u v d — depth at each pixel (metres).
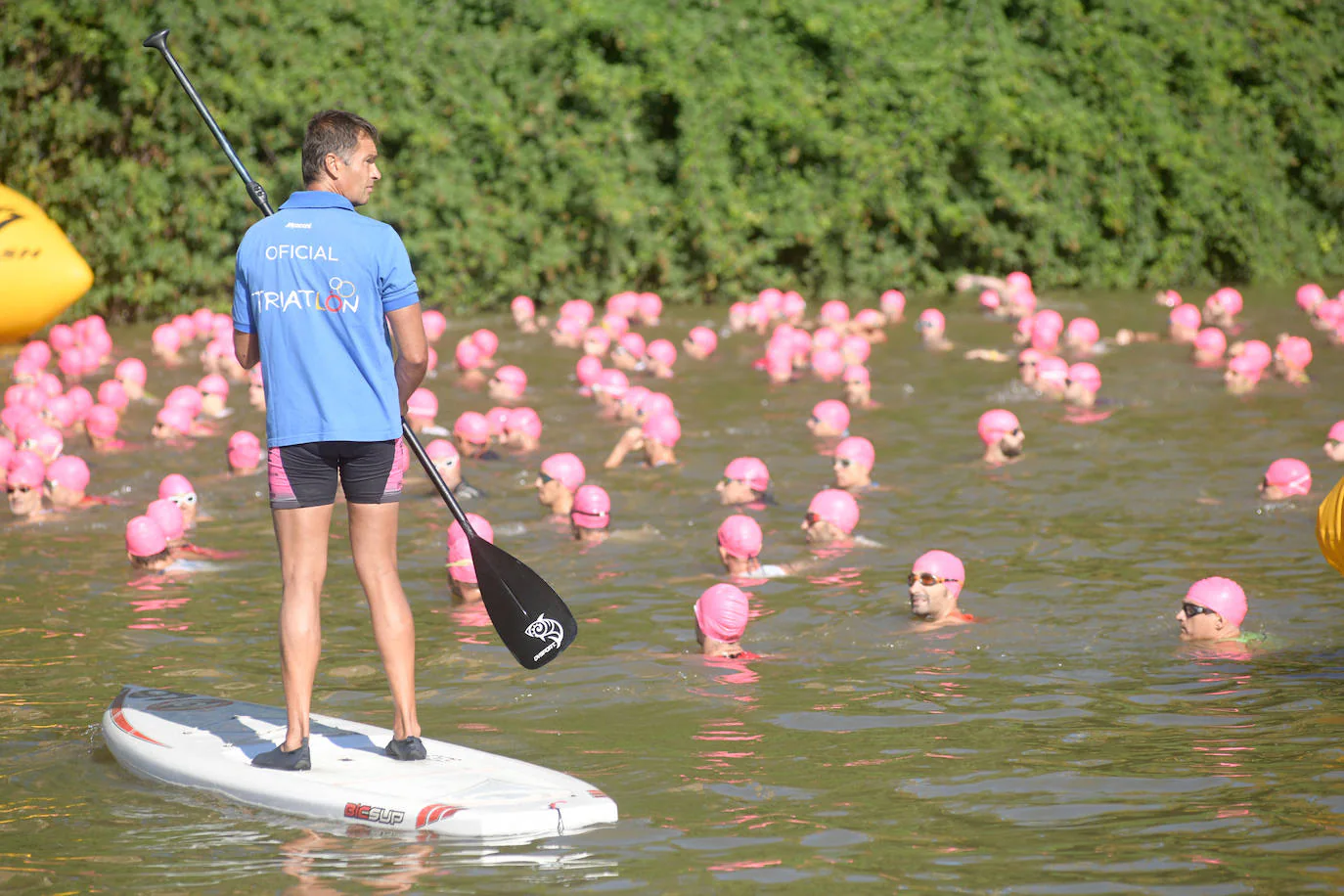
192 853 16.50
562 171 73.94
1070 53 78.06
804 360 58.50
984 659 24.59
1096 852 15.94
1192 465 39.72
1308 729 20.34
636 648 25.67
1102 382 52.56
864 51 75.88
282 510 18.03
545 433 46.09
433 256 72.69
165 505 32.81
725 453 42.78
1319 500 35.44
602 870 15.78
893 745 20.14
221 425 47.78
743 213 75.00
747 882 15.35
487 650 25.61
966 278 77.88
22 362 53.09
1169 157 77.94
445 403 51.34
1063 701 22.11
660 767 19.44
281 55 70.00
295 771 18.44
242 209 70.75
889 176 75.75
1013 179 77.56
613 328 64.19
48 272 32.00
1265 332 64.00
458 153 72.94
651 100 76.19
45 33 67.00
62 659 25.20
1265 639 25.33
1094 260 79.38
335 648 25.81
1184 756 19.30
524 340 65.62
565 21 73.12
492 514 36.31
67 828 17.41
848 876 15.44
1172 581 29.22
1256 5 81.25
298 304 17.55
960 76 77.12
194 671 24.52
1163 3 79.25
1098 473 39.09
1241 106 81.12
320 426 17.61
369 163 18.38
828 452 42.75
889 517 35.03
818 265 78.06
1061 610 27.44
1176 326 62.25
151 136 69.38
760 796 18.16
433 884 15.47
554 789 17.73
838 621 27.16
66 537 34.06
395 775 18.27
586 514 33.66
